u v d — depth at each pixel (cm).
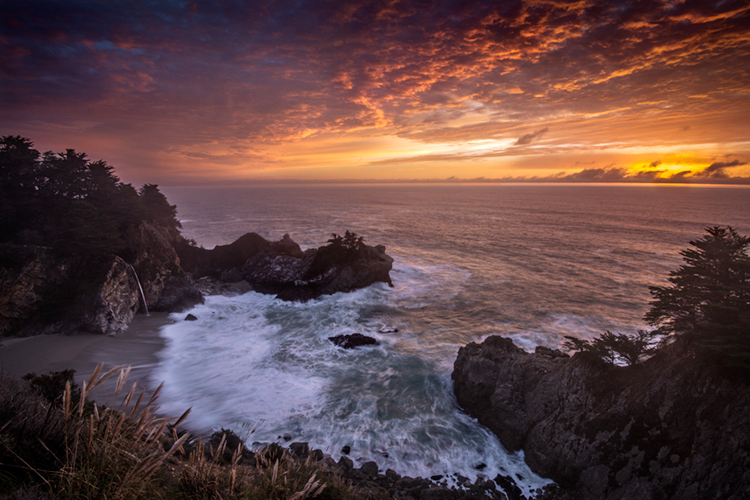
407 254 8969
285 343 4059
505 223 14938
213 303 5522
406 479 2106
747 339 1764
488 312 5075
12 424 399
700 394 1855
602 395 2192
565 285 6359
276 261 6475
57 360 3491
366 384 3178
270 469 644
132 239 5169
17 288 3941
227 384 3150
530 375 2633
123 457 353
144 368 3431
